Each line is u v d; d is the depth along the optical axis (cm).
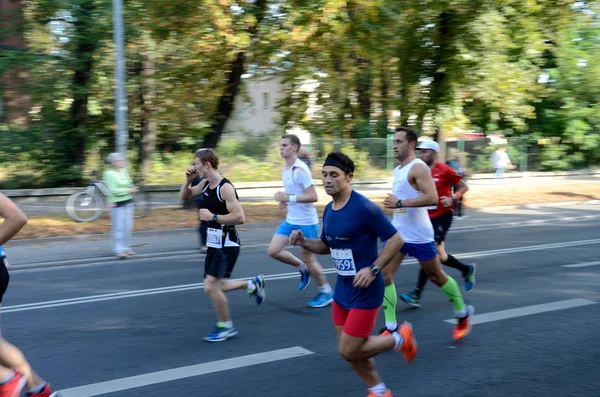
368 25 1750
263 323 679
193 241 1306
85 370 526
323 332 645
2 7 1795
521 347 591
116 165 1127
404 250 603
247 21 1590
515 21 1873
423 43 1864
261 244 1277
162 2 1597
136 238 1336
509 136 3097
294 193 743
